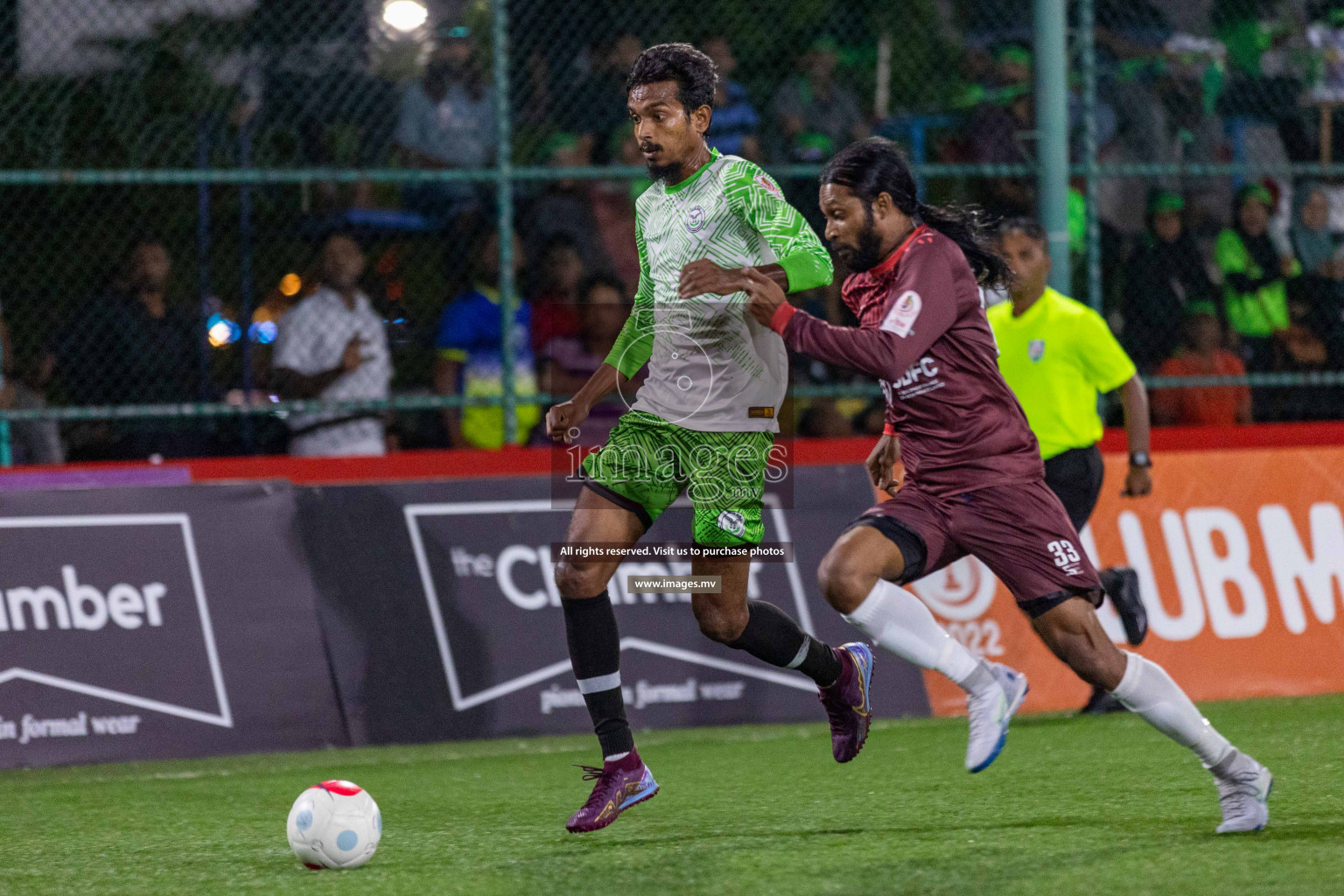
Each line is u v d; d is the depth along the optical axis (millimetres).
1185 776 17328
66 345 27688
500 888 12461
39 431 27562
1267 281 30938
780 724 23625
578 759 20938
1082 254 30375
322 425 28266
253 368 28734
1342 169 29281
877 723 23578
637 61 14750
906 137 31266
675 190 14773
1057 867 12562
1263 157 32656
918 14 31844
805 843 14094
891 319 13242
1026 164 28391
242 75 30094
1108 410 30016
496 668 23078
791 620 15469
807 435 29156
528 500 23797
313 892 12602
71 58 29562
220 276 29422
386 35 30281
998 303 22922
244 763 21328
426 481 23500
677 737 22641
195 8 29922
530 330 28828
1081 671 13867
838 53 31469
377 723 22438
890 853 13414
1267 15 33188
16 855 14852
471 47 30188
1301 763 17953
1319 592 26141
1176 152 32375
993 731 13883
